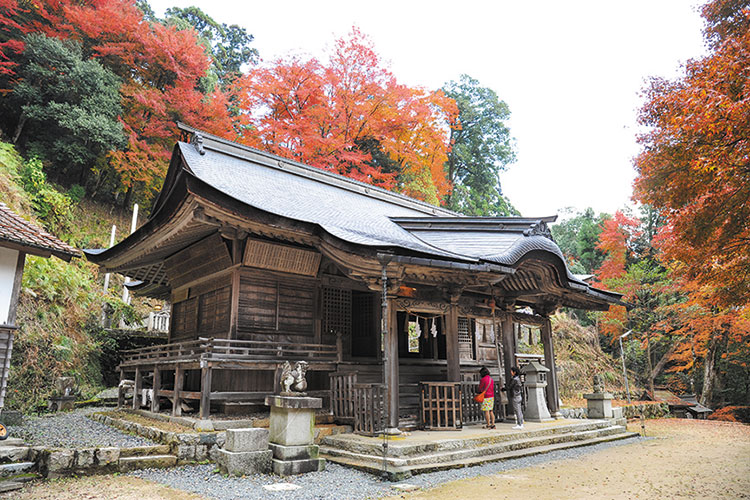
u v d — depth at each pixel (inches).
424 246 422.0
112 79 906.1
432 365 527.8
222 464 294.7
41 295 557.3
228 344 403.9
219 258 435.2
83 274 699.4
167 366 414.0
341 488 261.0
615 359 1019.9
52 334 543.2
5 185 648.4
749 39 320.8
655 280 988.6
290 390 317.7
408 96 1026.1
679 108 354.0
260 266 423.5
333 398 405.1
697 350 891.4
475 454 348.5
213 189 350.3
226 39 1742.1
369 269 375.9
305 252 441.7
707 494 254.1
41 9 869.2
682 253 416.5
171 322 534.9
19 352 492.1
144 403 451.8
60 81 829.2
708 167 326.0
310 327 453.7
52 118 838.5
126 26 935.0
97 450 279.1
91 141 880.3
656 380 1142.3
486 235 466.9
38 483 253.0
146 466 292.2
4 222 340.5
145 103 905.5
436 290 437.1
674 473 311.4
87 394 551.5
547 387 558.3
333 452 343.3
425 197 1147.3
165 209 396.8
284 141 964.0
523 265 451.8
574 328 1007.6
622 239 1064.2
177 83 989.8
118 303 706.2
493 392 436.8
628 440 488.1
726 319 739.4
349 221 447.2
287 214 399.2
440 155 1194.0
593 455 387.5
